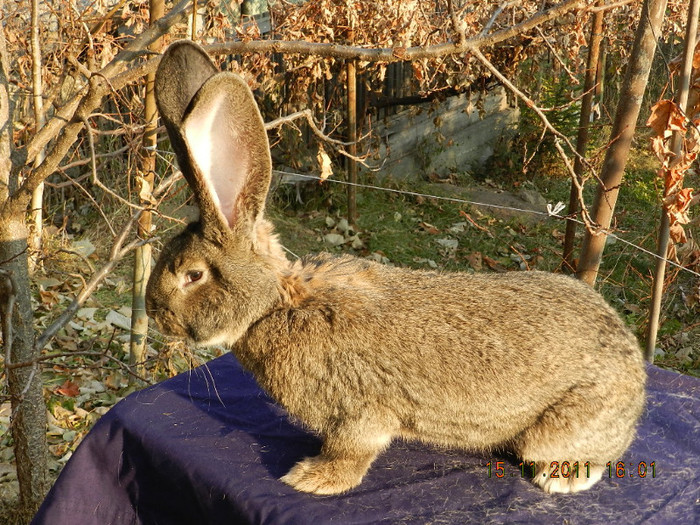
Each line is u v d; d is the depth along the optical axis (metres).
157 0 1.94
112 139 3.01
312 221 3.79
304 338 1.44
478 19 2.52
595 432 1.44
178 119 1.35
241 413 1.64
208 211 1.39
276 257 1.48
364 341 1.43
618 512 1.44
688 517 1.44
